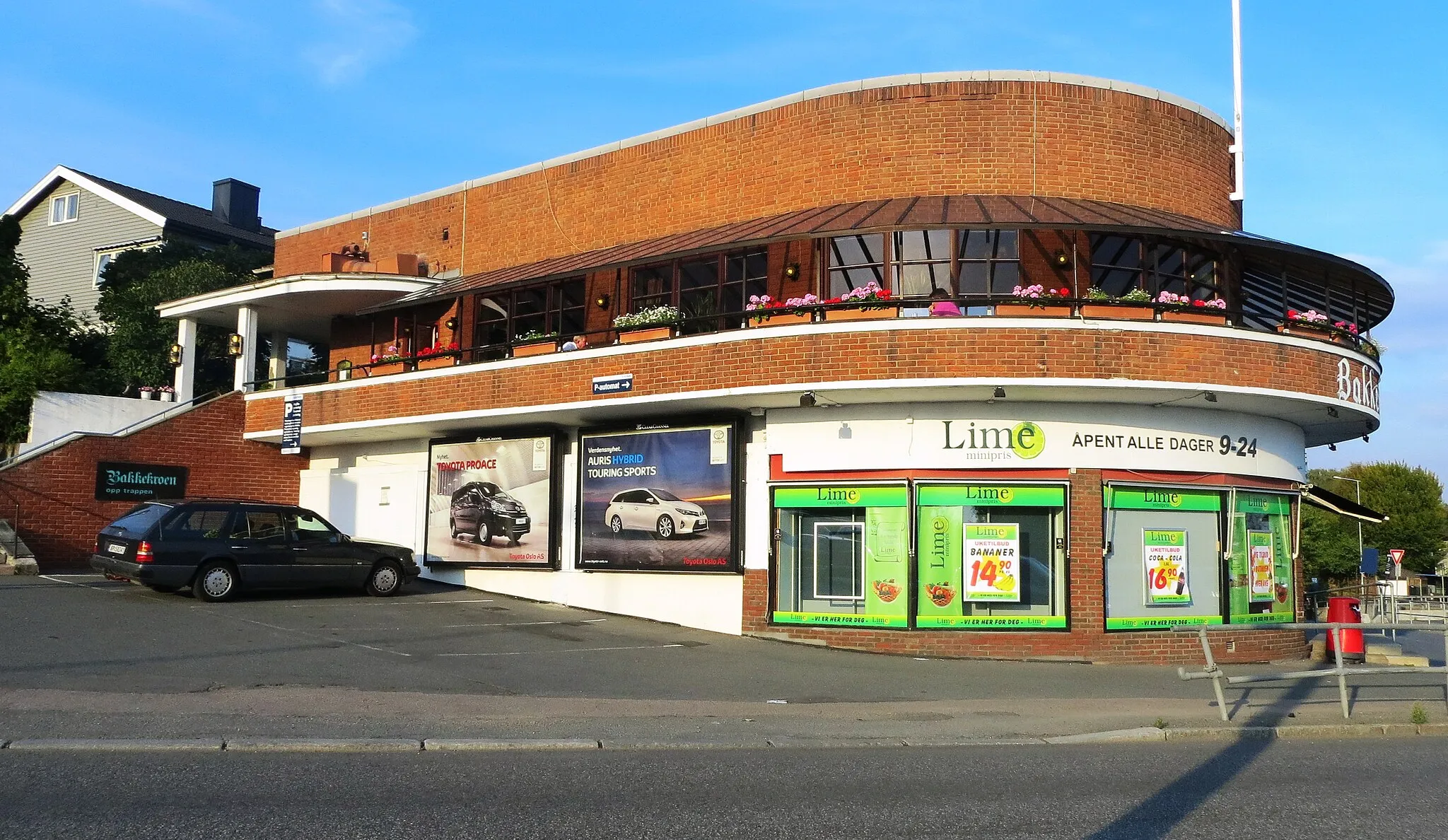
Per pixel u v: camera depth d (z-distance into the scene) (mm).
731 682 14102
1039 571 17188
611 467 20156
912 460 17266
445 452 22844
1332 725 11883
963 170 19500
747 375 17094
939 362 16141
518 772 8898
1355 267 17422
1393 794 8836
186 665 13094
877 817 7738
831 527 17875
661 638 17547
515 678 13578
